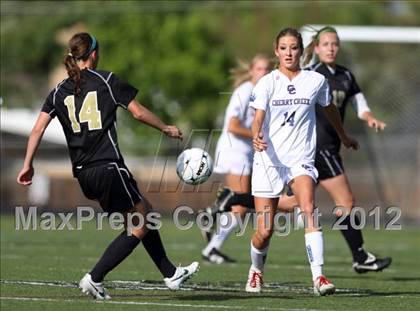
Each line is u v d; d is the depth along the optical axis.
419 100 81.25
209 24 124.19
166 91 119.69
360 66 81.06
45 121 27.08
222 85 119.19
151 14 121.69
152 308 25.52
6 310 24.88
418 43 77.81
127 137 115.38
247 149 41.97
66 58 26.75
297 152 29.23
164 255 27.78
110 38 121.12
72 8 123.88
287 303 27.25
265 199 29.58
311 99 29.19
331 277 37.78
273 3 124.31
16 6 140.50
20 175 27.06
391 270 41.97
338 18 124.12
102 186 26.58
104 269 26.88
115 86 26.64
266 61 41.59
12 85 141.50
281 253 51.88
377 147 84.12
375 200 87.62
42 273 35.69
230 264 42.78
